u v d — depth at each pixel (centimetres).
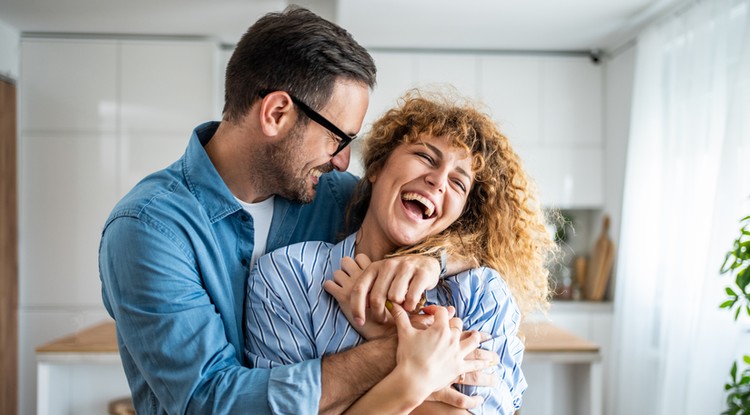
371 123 139
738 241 211
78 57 420
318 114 120
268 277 120
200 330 107
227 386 103
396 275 109
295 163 123
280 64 118
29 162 418
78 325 301
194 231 115
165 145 422
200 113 423
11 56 409
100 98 421
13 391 408
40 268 419
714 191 306
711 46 315
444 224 122
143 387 121
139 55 422
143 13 380
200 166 123
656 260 363
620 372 383
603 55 450
